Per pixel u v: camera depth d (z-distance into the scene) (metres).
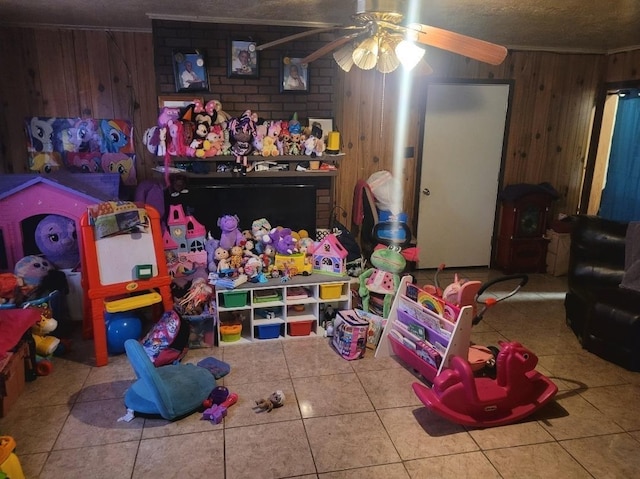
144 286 2.99
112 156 4.03
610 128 4.90
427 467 2.11
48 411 2.46
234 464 2.11
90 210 2.82
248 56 3.64
